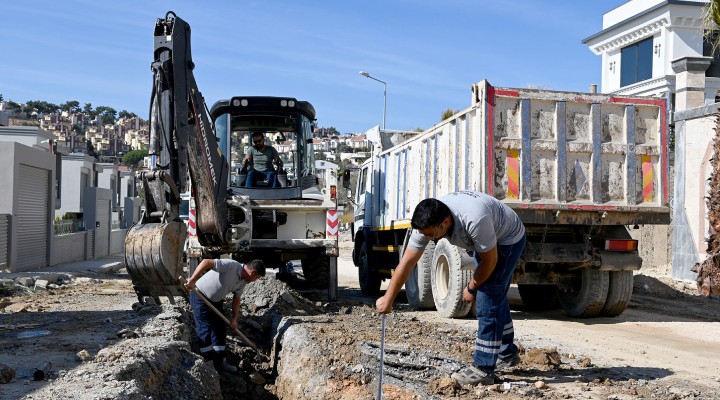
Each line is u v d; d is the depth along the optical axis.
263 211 11.57
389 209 13.34
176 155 7.86
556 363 6.35
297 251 12.09
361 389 5.90
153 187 7.59
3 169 17.11
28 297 11.72
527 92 9.42
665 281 14.51
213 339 7.23
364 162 15.38
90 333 7.35
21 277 14.59
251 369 7.80
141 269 7.29
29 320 8.46
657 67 24.66
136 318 8.33
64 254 22.98
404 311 11.01
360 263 14.80
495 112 9.33
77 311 9.33
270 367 7.98
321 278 13.05
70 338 7.02
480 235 5.00
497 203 5.26
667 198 9.83
